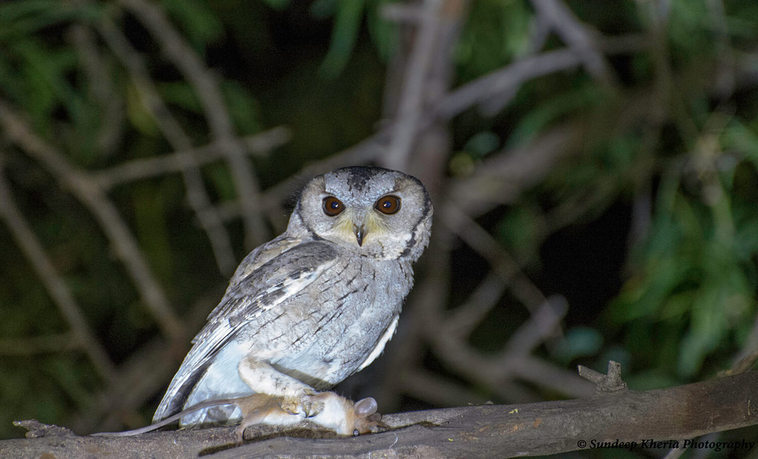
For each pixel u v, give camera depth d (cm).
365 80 1280
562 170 1212
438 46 995
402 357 1196
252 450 528
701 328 872
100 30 969
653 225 984
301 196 733
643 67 1076
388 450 534
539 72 1047
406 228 706
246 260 719
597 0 1196
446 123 1137
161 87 1038
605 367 1090
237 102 1073
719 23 936
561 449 559
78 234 1197
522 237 1150
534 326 1134
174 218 1276
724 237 898
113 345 1280
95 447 542
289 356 660
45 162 989
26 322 1159
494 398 1175
